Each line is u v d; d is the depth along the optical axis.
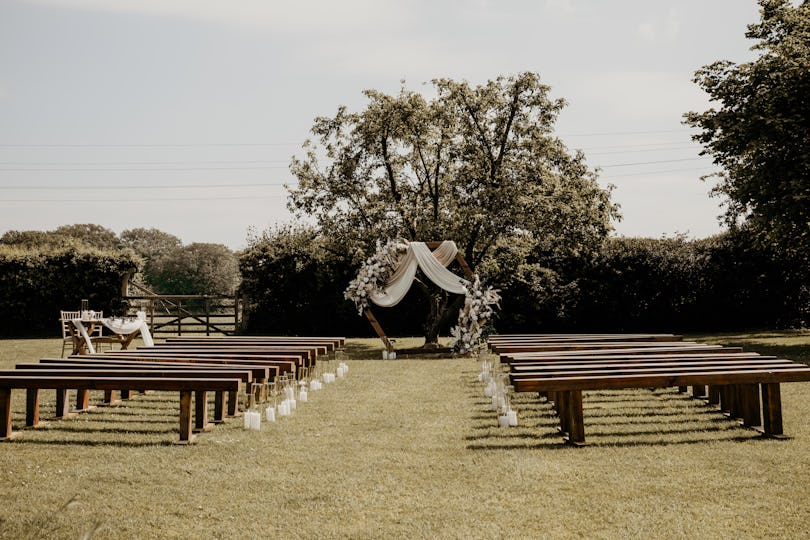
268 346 12.39
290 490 5.54
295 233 24.44
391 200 20.56
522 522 4.79
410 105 19.39
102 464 6.29
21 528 4.62
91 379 7.30
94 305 24.91
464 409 9.16
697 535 4.52
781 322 23.83
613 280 23.69
